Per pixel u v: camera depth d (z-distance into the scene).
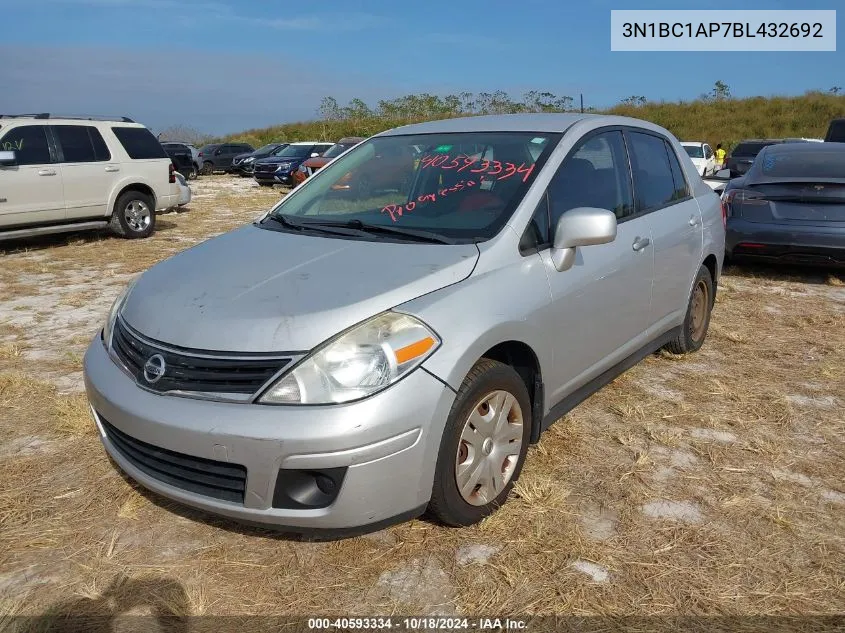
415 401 2.53
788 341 5.49
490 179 3.48
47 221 9.92
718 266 5.20
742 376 4.73
